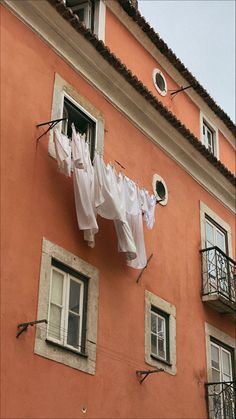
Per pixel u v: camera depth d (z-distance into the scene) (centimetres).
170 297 1236
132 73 1308
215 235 1492
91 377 967
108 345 1026
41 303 911
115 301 1072
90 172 1026
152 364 1117
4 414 809
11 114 961
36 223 947
